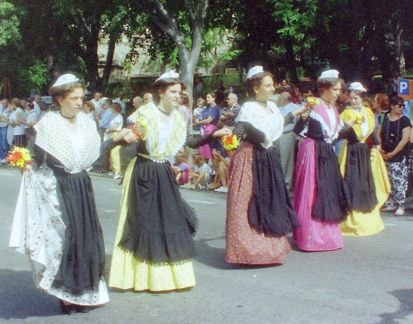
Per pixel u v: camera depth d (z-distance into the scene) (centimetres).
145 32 2841
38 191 700
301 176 955
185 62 2145
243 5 2525
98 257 717
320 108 962
